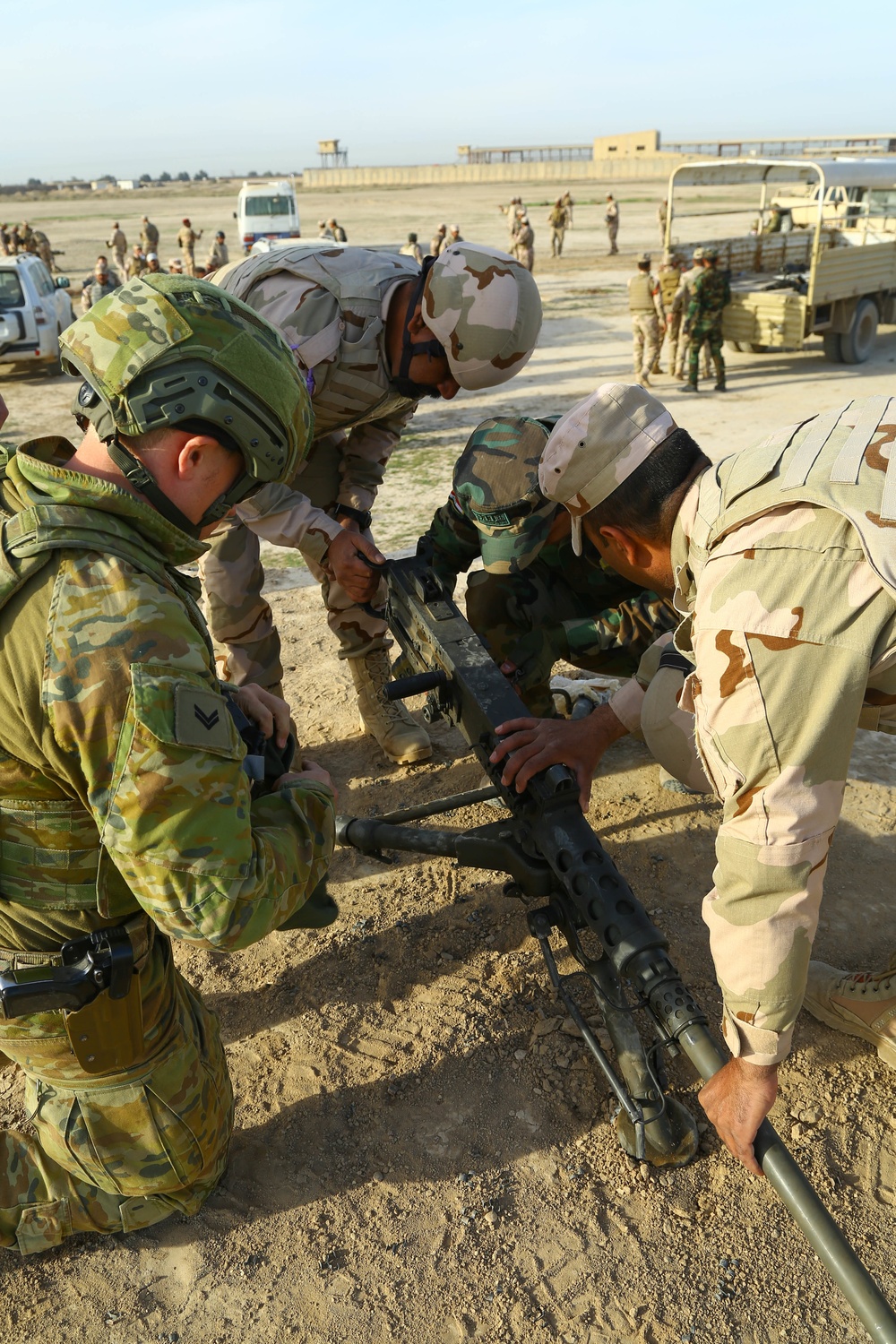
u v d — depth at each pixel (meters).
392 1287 2.02
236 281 3.11
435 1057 2.54
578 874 2.13
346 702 4.34
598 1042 2.21
